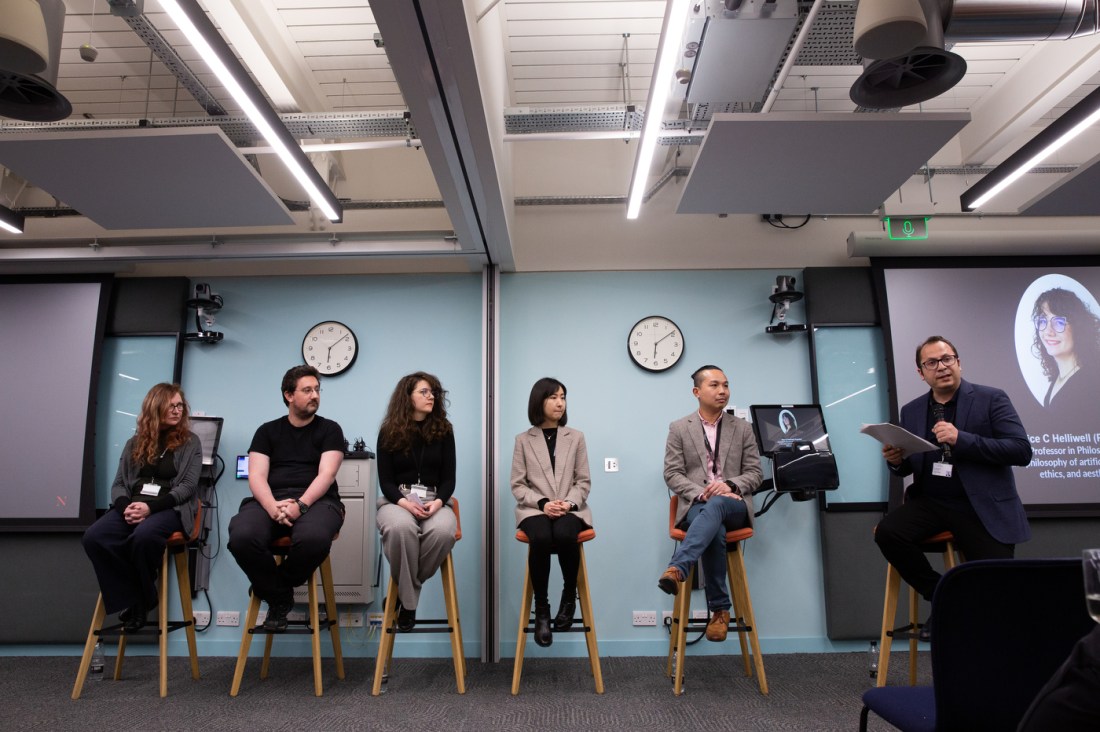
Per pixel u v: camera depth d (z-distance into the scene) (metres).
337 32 3.56
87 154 2.88
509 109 3.40
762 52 2.85
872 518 3.88
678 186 4.38
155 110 4.13
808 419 3.76
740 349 4.18
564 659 3.64
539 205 4.36
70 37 3.52
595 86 4.08
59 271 4.16
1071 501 3.91
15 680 3.18
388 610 2.89
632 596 3.89
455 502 3.11
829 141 2.88
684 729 2.38
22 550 3.92
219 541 3.95
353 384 4.16
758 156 3.01
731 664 3.43
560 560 2.95
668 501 4.00
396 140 3.59
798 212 3.61
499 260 4.08
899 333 4.08
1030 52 3.71
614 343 4.19
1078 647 0.80
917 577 2.54
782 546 3.93
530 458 3.17
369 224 4.40
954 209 4.42
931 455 2.60
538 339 4.20
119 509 2.96
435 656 3.78
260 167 4.35
